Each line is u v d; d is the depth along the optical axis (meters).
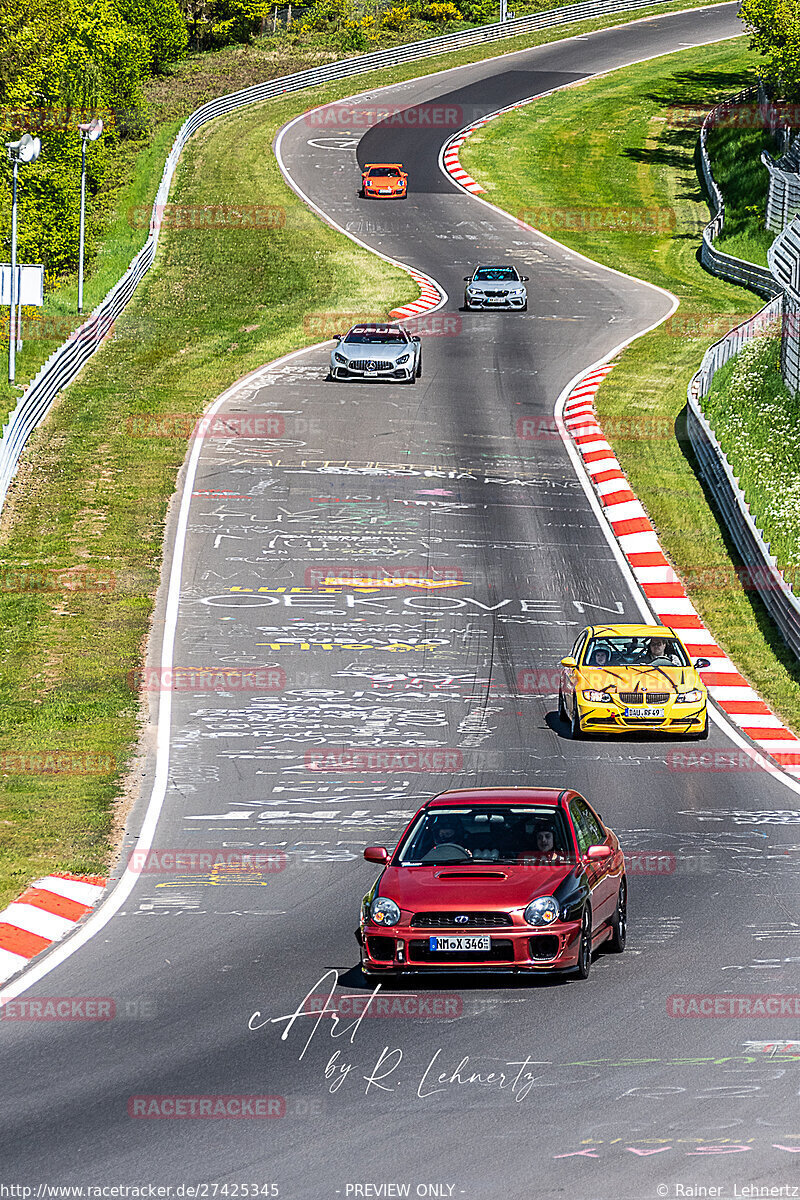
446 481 75.00
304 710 47.69
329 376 93.25
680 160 169.12
